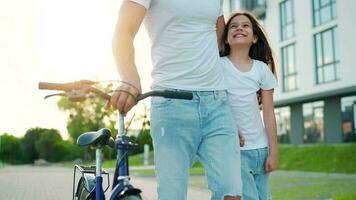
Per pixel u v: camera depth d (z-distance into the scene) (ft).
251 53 14.98
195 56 10.22
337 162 69.82
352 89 83.97
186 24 10.19
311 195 35.50
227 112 10.57
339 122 90.58
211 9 10.40
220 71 10.82
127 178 9.54
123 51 9.44
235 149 10.39
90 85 8.84
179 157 10.09
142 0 9.85
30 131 202.08
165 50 10.28
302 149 82.02
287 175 59.98
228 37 14.03
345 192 36.91
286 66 100.63
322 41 90.27
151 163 117.80
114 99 8.90
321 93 89.97
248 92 13.50
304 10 94.58
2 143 199.21
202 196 37.01
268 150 13.93
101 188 10.32
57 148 194.90
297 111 102.73
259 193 14.20
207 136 10.34
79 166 13.88
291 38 98.58
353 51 81.97
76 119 161.27
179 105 10.05
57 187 49.32
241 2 114.83
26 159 202.08
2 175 75.46
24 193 42.73
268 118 13.97
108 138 10.20
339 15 84.94
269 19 106.42
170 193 9.96
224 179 10.11
